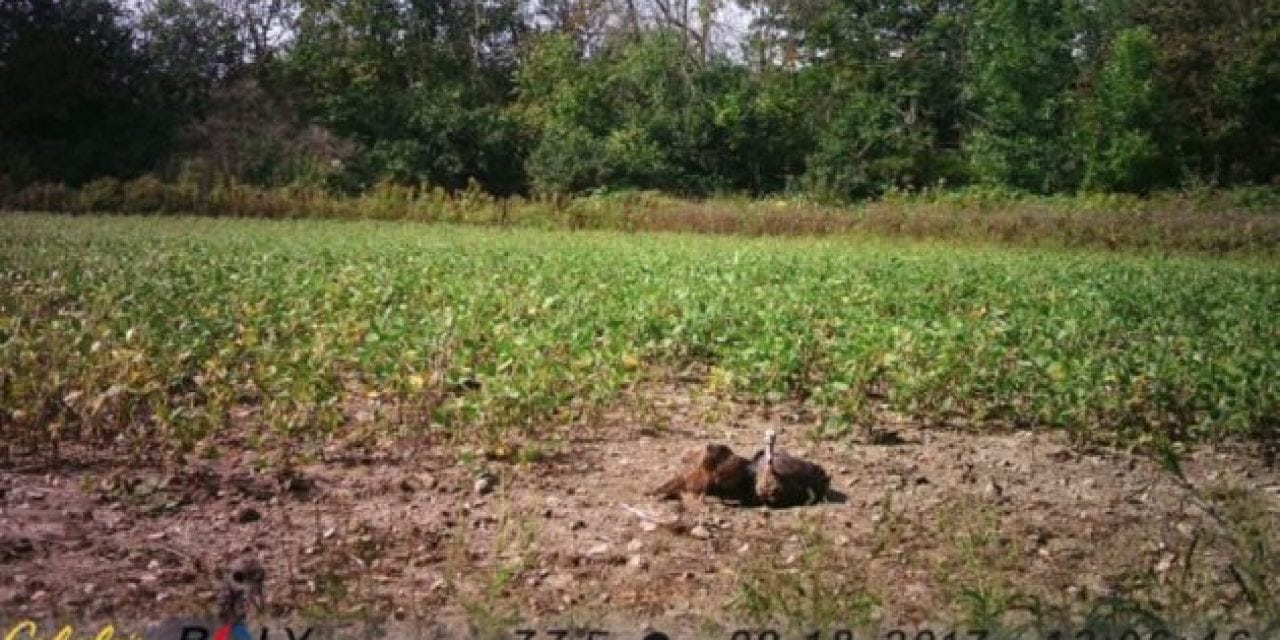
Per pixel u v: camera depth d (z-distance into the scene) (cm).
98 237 2064
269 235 2280
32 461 731
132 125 3609
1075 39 4338
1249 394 884
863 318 1137
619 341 982
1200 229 2673
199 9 4134
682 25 4662
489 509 671
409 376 829
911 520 673
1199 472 800
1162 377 888
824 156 3881
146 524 634
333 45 4131
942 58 4419
